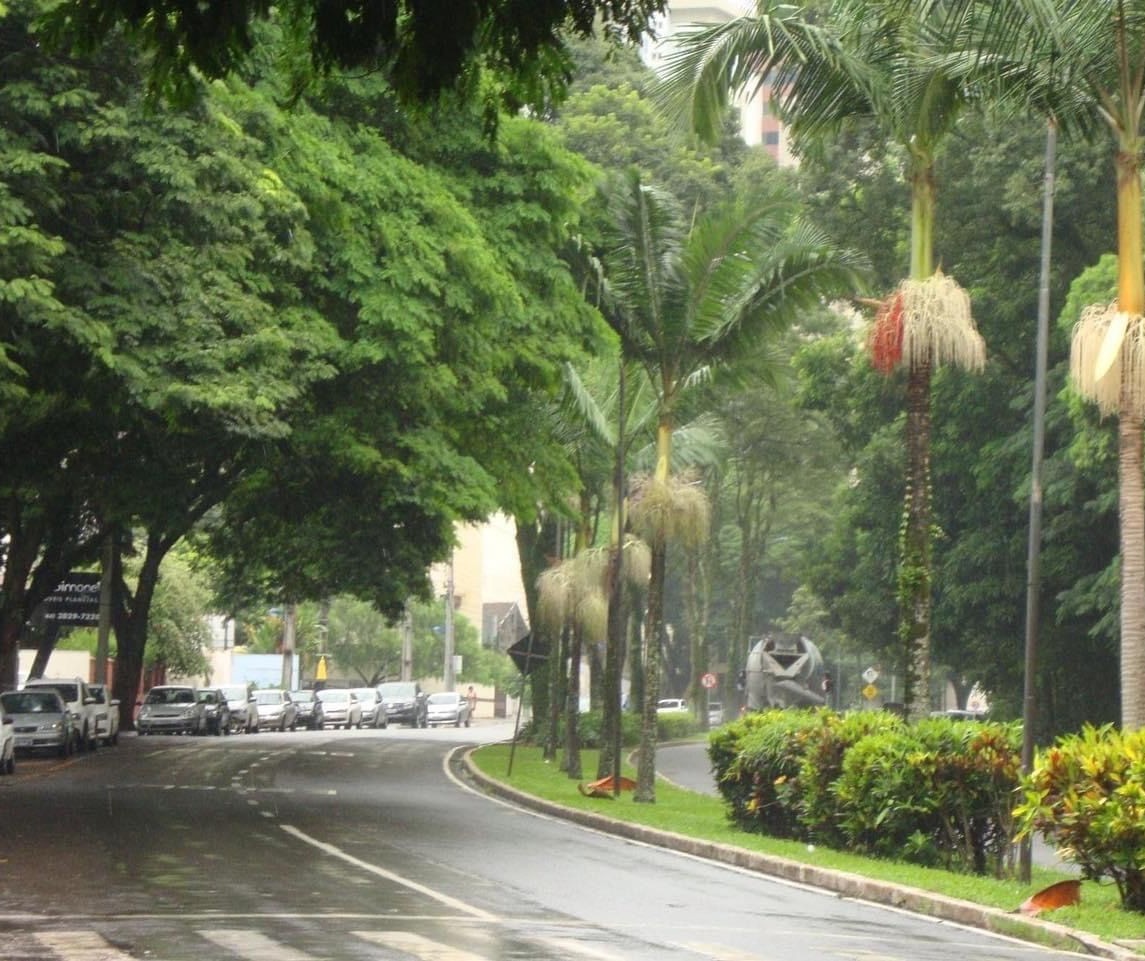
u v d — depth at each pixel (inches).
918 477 914.7
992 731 836.0
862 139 1861.5
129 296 964.6
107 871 713.6
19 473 1422.2
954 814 845.8
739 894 740.0
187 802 1128.2
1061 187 1635.1
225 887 666.2
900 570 922.7
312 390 1216.8
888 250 1911.9
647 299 1262.3
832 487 3125.0
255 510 1808.6
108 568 2474.2
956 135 1688.0
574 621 1705.2
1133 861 650.8
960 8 771.4
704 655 3206.2
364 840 894.4
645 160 2564.0
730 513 3341.5
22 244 882.8
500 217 1350.9
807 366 2130.9
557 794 1331.2
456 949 512.4
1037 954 585.6
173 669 3174.2
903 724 917.8
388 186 1200.2
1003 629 1953.7
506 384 1419.8
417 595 1952.5
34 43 893.8
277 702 3110.2
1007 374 1867.6
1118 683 1971.0
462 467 1274.6
